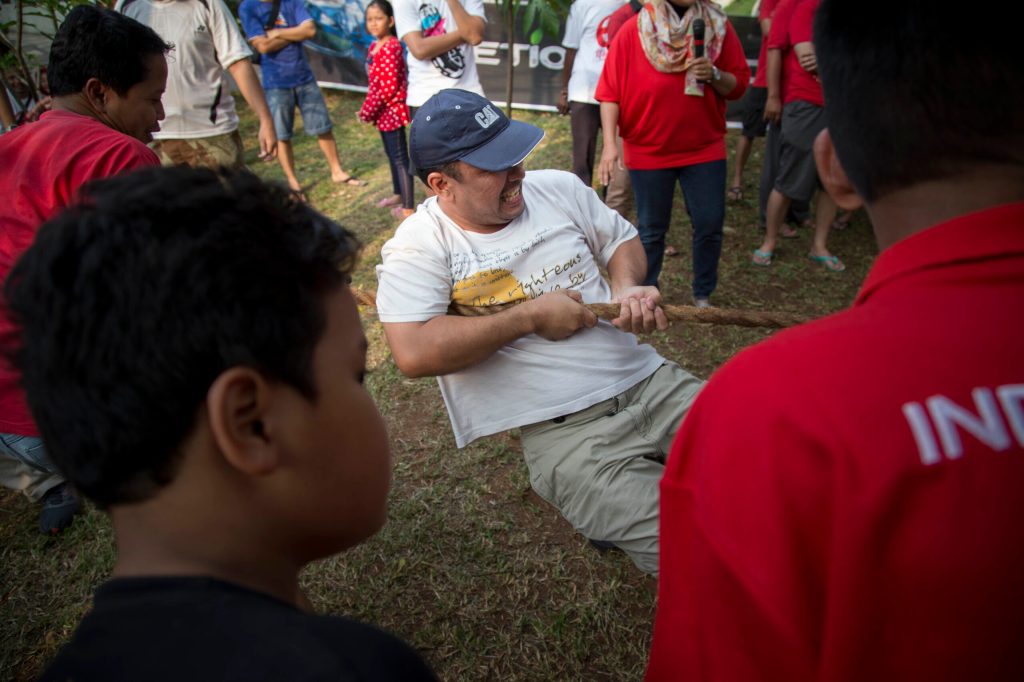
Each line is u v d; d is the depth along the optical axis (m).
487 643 2.10
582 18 4.12
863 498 0.53
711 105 3.10
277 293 0.58
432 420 3.05
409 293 1.81
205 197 0.58
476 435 1.92
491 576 2.31
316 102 5.35
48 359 0.55
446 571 2.33
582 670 2.02
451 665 2.05
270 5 5.01
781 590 0.57
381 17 4.45
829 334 0.61
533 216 1.94
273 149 4.29
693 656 0.69
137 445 0.56
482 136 1.73
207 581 0.57
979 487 0.51
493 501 2.60
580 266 1.96
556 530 2.47
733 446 0.61
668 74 3.01
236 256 0.56
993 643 0.51
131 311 0.53
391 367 3.41
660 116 3.08
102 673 0.52
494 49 6.92
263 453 0.58
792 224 4.68
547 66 6.85
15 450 2.04
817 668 0.58
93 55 1.95
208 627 0.53
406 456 2.85
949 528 0.51
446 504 2.60
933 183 0.61
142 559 0.61
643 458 1.85
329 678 0.51
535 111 7.06
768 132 4.29
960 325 0.56
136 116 2.11
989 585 0.50
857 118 0.64
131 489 0.59
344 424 0.66
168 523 0.60
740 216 4.84
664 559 0.75
